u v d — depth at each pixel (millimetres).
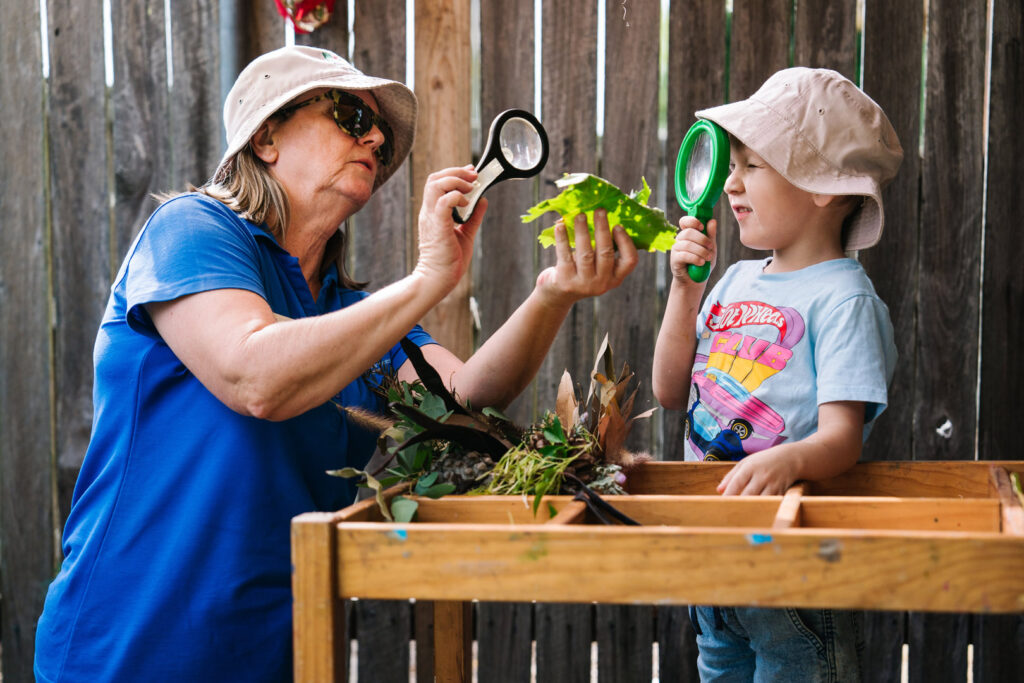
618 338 2189
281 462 1216
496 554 857
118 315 1243
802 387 1458
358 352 1098
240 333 1094
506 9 2154
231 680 1164
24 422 2275
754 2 2104
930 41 2076
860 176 1500
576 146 2162
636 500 1070
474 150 2469
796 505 995
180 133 2213
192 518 1165
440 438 1191
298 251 1437
